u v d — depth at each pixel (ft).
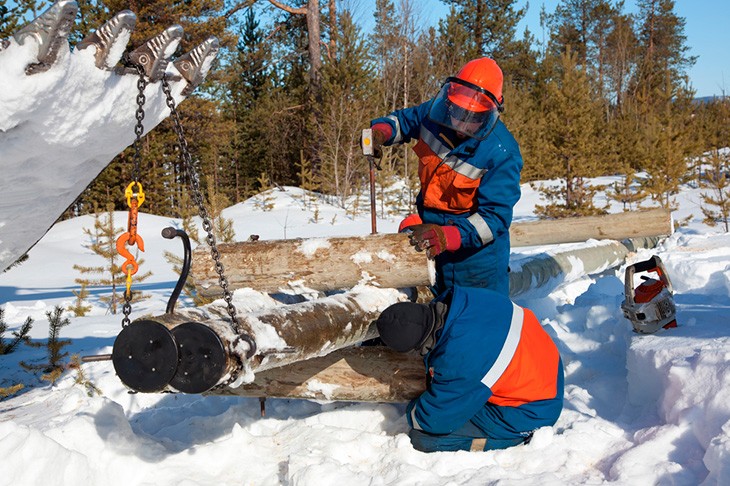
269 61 95.71
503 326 10.94
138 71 9.46
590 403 12.71
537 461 10.33
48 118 9.26
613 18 156.66
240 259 12.64
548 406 11.10
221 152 100.27
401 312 10.71
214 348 8.21
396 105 97.35
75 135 9.92
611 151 82.07
